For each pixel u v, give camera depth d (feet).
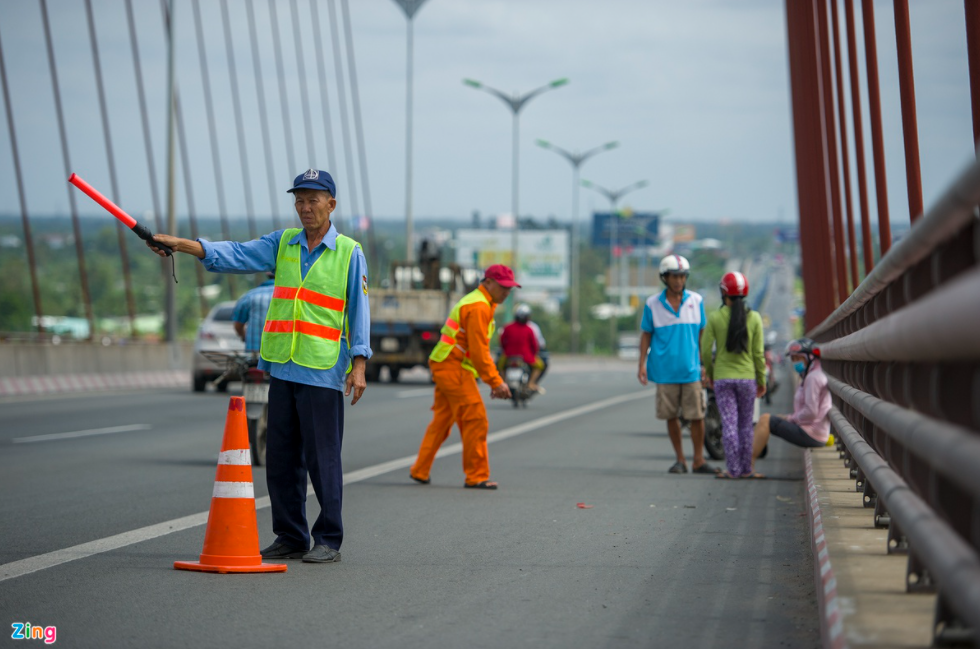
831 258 146.41
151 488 75.20
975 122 48.01
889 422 31.30
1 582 45.11
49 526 59.57
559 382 282.56
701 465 86.89
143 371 222.48
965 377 22.72
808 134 162.91
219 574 46.91
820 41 129.59
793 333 558.15
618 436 120.88
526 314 168.96
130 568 48.06
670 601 42.63
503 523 61.72
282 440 50.06
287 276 49.83
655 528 60.39
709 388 98.78
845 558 38.19
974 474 18.80
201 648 35.19
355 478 82.43
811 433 83.87
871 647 26.61
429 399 180.86
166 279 236.43
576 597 43.24
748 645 36.22
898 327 26.05
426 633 37.42
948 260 26.16
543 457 98.84
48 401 165.58
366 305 50.01
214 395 184.75
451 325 76.95
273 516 50.52
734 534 58.54
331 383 49.37
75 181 45.80
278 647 35.40
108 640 36.04
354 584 45.19
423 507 67.82
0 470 84.99
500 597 43.09
